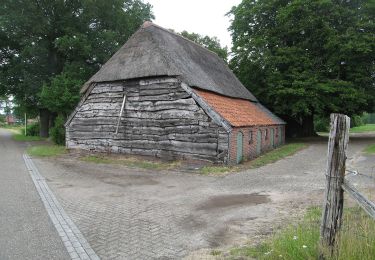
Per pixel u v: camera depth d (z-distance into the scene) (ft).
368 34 83.56
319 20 86.84
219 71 75.87
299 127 106.83
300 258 14.32
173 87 52.80
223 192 32.42
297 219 22.52
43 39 99.76
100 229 21.44
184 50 64.44
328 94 87.45
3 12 92.27
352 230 14.55
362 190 29.37
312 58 90.79
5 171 44.70
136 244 18.81
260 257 15.92
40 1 96.48
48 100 83.56
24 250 17.80
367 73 88.99
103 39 97.04
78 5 99.30
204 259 16.38
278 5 95.81
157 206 27.30
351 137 104.01
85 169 47.73
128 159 56.54
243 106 67.26
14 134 152.76
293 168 46.44
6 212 25.00
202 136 49.55
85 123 64.08
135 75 55.47
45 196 30.50
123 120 58.59
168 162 52.39
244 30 104.68
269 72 93.30
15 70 100.73
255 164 49.90
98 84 62.13
